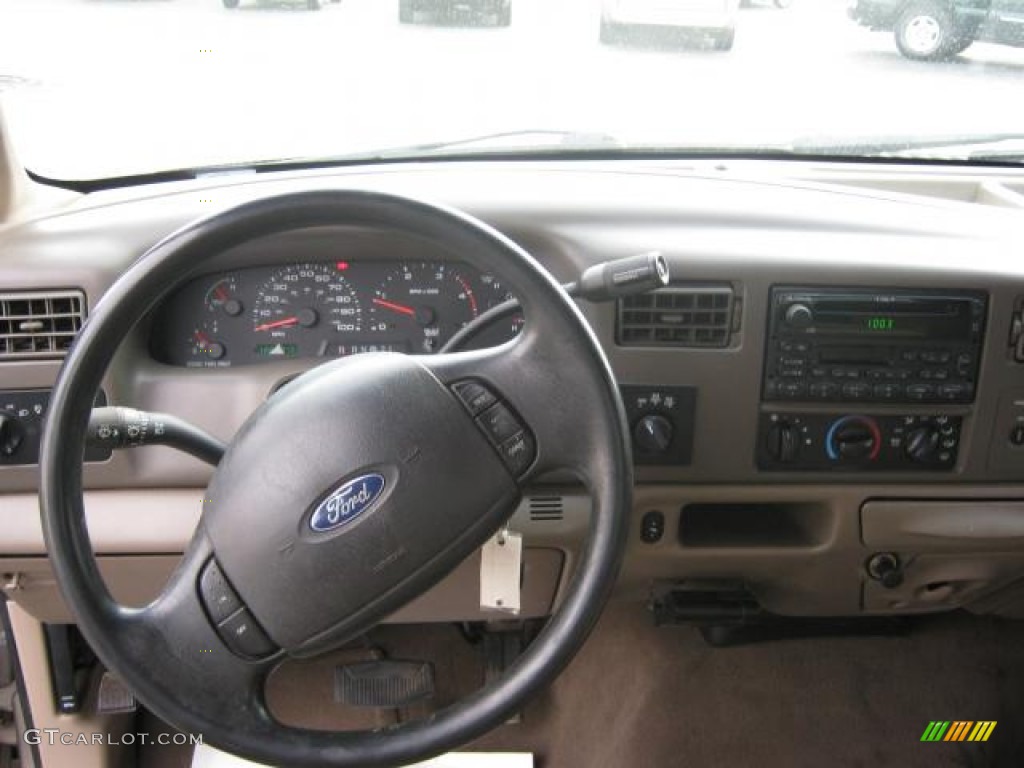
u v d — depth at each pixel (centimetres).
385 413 84
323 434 83
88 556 83
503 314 98
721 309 130
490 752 172
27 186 143
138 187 155
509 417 87
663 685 179
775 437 135
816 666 183
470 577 142
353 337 137
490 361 87
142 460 133
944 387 134
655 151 165
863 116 165
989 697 176
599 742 173
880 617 191
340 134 158
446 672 184
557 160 165
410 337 137
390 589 85
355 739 84
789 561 145
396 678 175
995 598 168
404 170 158
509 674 84
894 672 182
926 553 145
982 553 144
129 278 83
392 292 135
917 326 132
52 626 159
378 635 189
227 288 135
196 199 143
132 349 134
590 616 84
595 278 92
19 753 170
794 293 130
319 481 83
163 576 140
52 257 129
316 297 136
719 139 164
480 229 84
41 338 129
